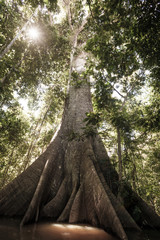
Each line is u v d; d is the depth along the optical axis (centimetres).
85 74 535
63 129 653
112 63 427
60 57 753
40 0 602
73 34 1002
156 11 287
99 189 389
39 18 670
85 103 764
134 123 466
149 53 361
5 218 340
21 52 686
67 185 475
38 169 488
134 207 390
